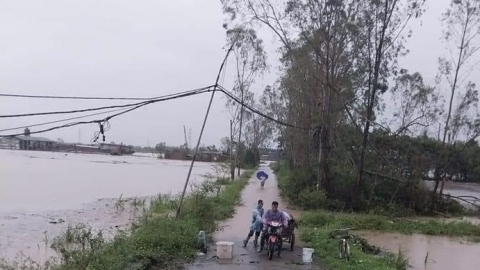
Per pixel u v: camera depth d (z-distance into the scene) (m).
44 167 62.75
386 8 27.91
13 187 35.41
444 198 30.89
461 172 60.84
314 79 29.89
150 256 12.06
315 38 27.75
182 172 65.56
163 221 15.45
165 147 149.50
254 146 77.75
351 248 14.96
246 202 28.45
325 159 28.69
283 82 39.28
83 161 89.75
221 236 16.92
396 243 19.20
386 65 28.77
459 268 14.95
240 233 17.64
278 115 52.62
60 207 25.91
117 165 80.12
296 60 30.17
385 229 22.48
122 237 13.62
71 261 11.30
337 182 28.31
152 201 26.05
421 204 29.12
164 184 44.09
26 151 140.50
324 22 27.69
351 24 27.45
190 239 14.18
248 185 42.47
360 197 28.08
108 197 31.73
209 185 32.03
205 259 13.08
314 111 31.17
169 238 13.54
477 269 14.88
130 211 24.56
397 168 29.86
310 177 29.88
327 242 15.66
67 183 41.25
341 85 29.03
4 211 23.53
